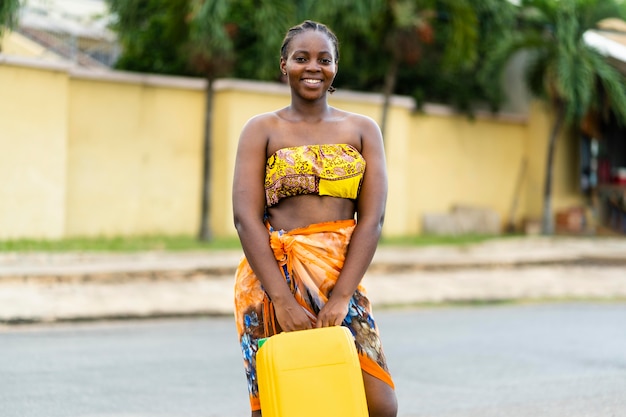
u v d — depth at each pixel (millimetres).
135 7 19656
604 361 8438
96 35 22375
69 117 17188
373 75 21672
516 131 23953
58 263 13773
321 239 3723
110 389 6883
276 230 3785
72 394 6668
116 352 8633
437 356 8664
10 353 8430
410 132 21953
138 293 12250
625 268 17172
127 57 21141
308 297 3701
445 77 22703
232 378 7426
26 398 6492
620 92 20812
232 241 17547
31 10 21594
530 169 24125
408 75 22484
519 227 23891
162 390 6895
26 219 16250
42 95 16328
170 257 15008
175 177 18516
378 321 11367
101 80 17531
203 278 13414
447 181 22672
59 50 21516
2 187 15914
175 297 12234
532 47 21547
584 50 21047
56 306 11180
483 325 11031
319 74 3770
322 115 3836
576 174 24453
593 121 24234
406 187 21484
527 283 15367
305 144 3771
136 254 15008
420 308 12875
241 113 18578
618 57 21562
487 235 22344
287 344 3402
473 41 19531
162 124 18328
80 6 23688
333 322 3580
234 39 20266
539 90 22219
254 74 20344
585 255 17703
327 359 3395
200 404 6426
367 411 3432
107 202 17734
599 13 20875
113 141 17750
